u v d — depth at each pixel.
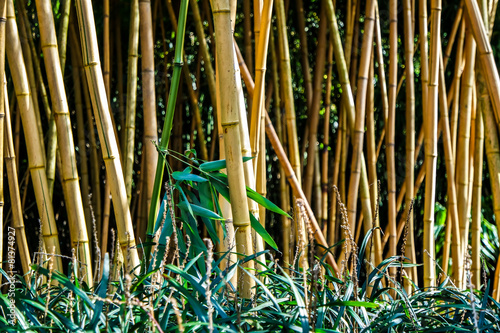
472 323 1.13
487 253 2.75
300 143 2.98
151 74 1.69
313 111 2.45
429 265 1.92
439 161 3.03
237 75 1.49
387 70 2.94
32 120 1.47
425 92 2.02
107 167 1.38
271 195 2.91
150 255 1.29
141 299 1.10
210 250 0.89
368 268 1.23
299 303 0.95
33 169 1.48
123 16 2.80
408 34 2.12
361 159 2.04
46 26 1.42
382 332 1.05
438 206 2.95
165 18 2.94
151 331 0.91
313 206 2.67
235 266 1.06
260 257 1.51
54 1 2.67
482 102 1.90
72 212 1.45
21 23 1.93
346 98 2.08
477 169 2.07
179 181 1.34
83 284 1.20
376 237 2.04
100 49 2.79
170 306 1.01
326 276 1.22
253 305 1.06
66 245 2.76
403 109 2.96
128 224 1.39
